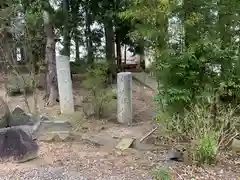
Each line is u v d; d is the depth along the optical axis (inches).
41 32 221.1
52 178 101.9
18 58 200.4
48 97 226.4
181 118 141.9
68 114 195.6
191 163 115.0
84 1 310.3
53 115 192.2
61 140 146.3
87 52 333.7
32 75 182.5
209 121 125.1
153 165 114.1
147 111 214.2
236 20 145.2
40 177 102.8
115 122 187.2
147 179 100.4
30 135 136.9
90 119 189.8
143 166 113.5
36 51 223.0
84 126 174.4
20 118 149.4
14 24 175.3
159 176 101.3
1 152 118.0
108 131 167.5
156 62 152.3
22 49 199.6
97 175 104.5
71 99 198.8
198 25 146.9
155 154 128.2
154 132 161.6
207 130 119.3
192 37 146.3
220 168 110.0
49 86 225.8
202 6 147.3
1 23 166.7
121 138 153.6
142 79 304.3
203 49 137.8
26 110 180.5
